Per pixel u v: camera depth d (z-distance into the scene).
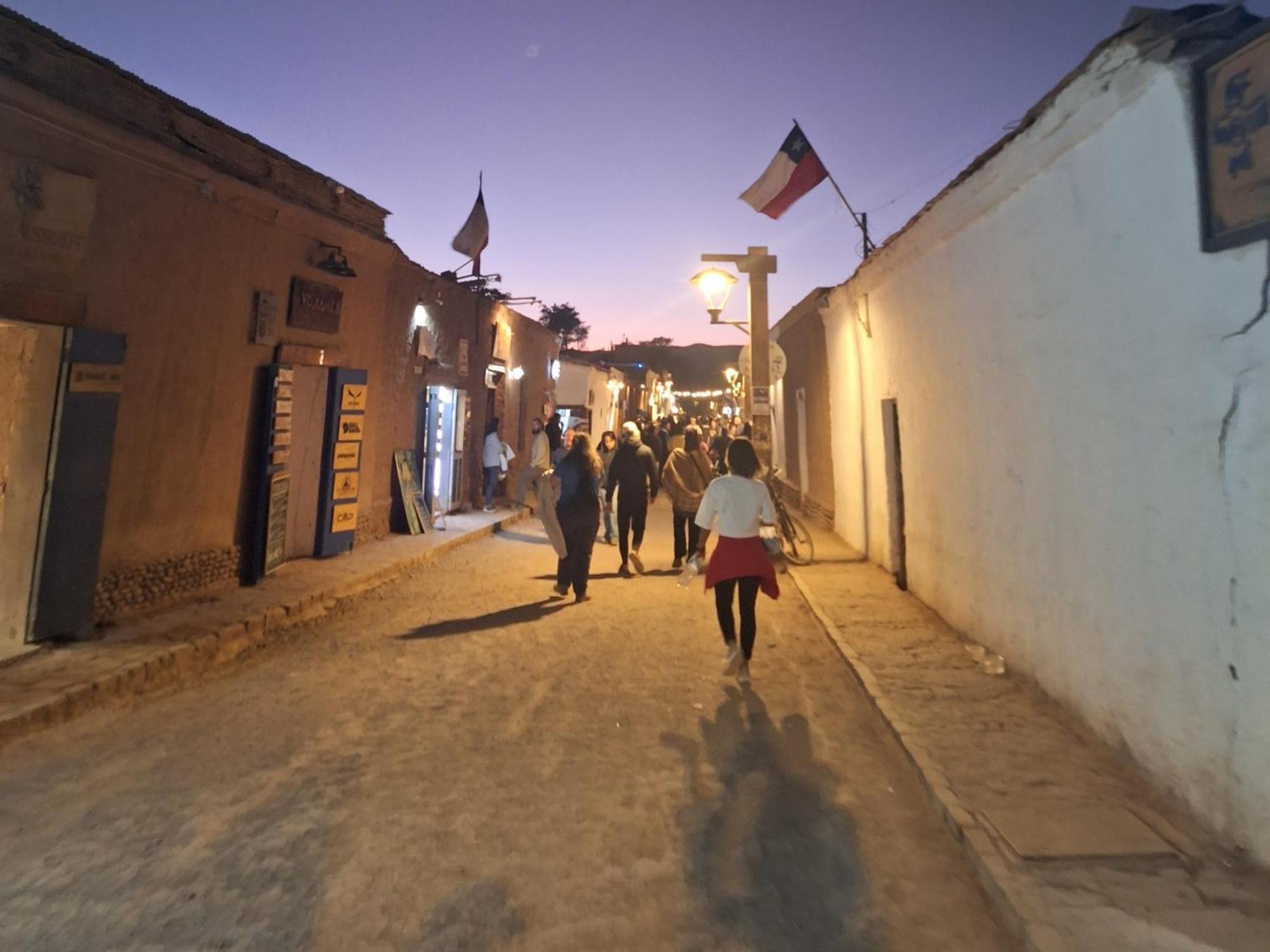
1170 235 3.36
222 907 2.84
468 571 9.71
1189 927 2.65
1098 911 2.74
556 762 4.20
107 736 4.38
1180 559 3.37
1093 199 4.03
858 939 2.77
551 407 20.61
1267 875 2.86
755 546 5.51
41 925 2.71
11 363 5.05
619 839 3.42
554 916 2.86
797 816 3.66
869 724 4.82
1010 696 4.97
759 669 5.94
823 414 13.23
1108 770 3.88
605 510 12.30
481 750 4.33
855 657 5.89
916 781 4.00
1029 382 4.94
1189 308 3.24
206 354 6.98
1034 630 5.01
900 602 7.73
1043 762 3.99
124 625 6.05
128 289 6.04
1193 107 3.12
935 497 7.11
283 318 8.16
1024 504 5.09
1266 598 2.84
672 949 2.70
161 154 6.14
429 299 12.17
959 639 6.35
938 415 6.95
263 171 7.80
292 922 2.77
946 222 6.22
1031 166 4.66
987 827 3.33
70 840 3.26
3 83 4.84
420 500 11.90
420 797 3.75
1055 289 4.51
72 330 5.35
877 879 3.15
